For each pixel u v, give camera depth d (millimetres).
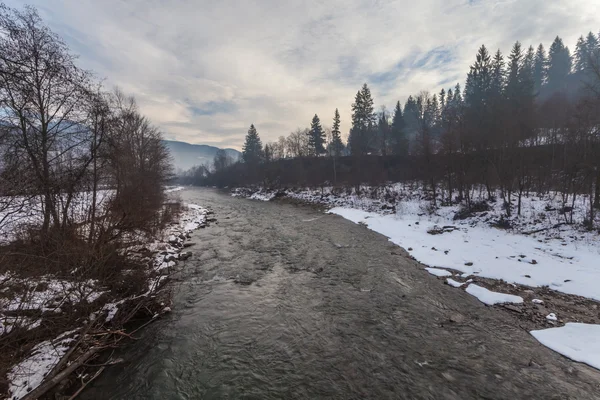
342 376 6441
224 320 9039
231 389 6141
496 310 9305
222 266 14211
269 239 19891
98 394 5953
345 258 15258
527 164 24328
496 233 17672
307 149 73438
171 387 6195
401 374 6430
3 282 7102
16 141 11039
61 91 12625
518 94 33156
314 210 34938
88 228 11484
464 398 5680
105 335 7305
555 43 58281
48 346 6641
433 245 16891
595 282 10297
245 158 89500
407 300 10180
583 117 18828
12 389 5375
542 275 11445
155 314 8922
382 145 52844
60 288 8078
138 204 16969
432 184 27438
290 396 5910
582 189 19047
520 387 5930
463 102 48969
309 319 9016
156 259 13977
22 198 8180
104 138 13891
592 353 6844
